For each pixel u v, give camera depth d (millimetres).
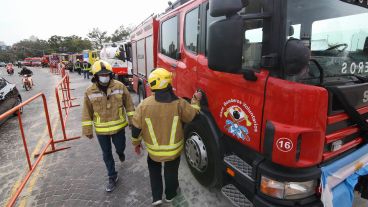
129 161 4238
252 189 2066
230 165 2357
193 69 3129
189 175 3674
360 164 2121
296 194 1837
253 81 1983
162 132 2619
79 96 11148
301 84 1681
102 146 3289
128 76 12242
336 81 1999
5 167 4258
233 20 1712
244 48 2047
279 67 1762
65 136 5324
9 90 7645
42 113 8156
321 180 1818
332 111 1771
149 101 2607
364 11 2244
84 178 3752
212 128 2670
